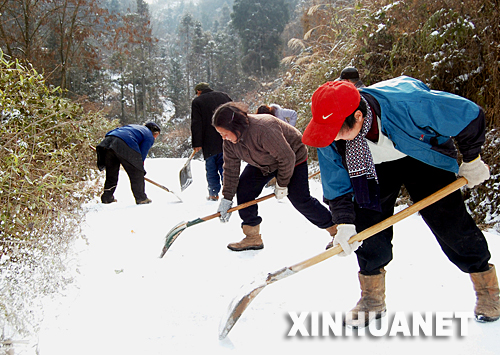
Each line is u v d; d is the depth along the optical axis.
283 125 3.45
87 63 18.55
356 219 2.46
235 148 3.43
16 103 3.58
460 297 2.71
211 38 51.94
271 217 4.82
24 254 2.61
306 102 8.49
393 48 6.00
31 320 2.44
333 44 8.87
